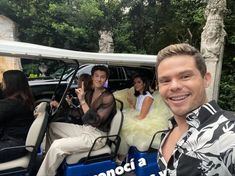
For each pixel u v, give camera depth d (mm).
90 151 3178
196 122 990
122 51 13750
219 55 6828
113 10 13367
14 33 12969
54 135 3609
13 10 12906
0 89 3580
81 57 3123
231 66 9016
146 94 4211
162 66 1086
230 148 886
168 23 11586
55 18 13344
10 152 2943
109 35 13039
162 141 1266
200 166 931
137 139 3500
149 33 13039
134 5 13156
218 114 978
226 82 8539
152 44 12742
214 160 906
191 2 10062
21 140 3084
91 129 3340
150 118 3773
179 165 979
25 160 3012
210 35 6777
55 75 6730
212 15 6832
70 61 3477
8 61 8195
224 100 8367
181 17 10375
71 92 5434
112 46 12852
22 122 3119
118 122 3404
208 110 987
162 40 11906
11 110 3021
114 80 6129
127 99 4586
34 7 13102
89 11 12859
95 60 3285
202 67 1068
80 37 13289
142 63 3717
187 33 10492
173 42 11359
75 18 13234
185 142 981
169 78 1075
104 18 13227
